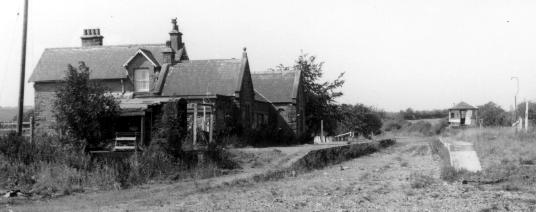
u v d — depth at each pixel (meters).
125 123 32.16
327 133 62.38
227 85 43.34
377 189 21.08
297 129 53.12
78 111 26.05
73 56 46.66
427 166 31.39
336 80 63.56
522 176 22.66
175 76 44.59
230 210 16.28
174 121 28.72
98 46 47.28
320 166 33.28
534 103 73.69
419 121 118.56
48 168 23.25
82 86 26.48
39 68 45.53
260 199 18.56
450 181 22.92
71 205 18.19
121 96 43.72
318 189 21.42
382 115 117.69
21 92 31.31
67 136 26.25
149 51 45.50
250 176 25.44
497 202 17.27
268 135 47.06
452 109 101.44
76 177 23.16
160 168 26.02
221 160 29.58
